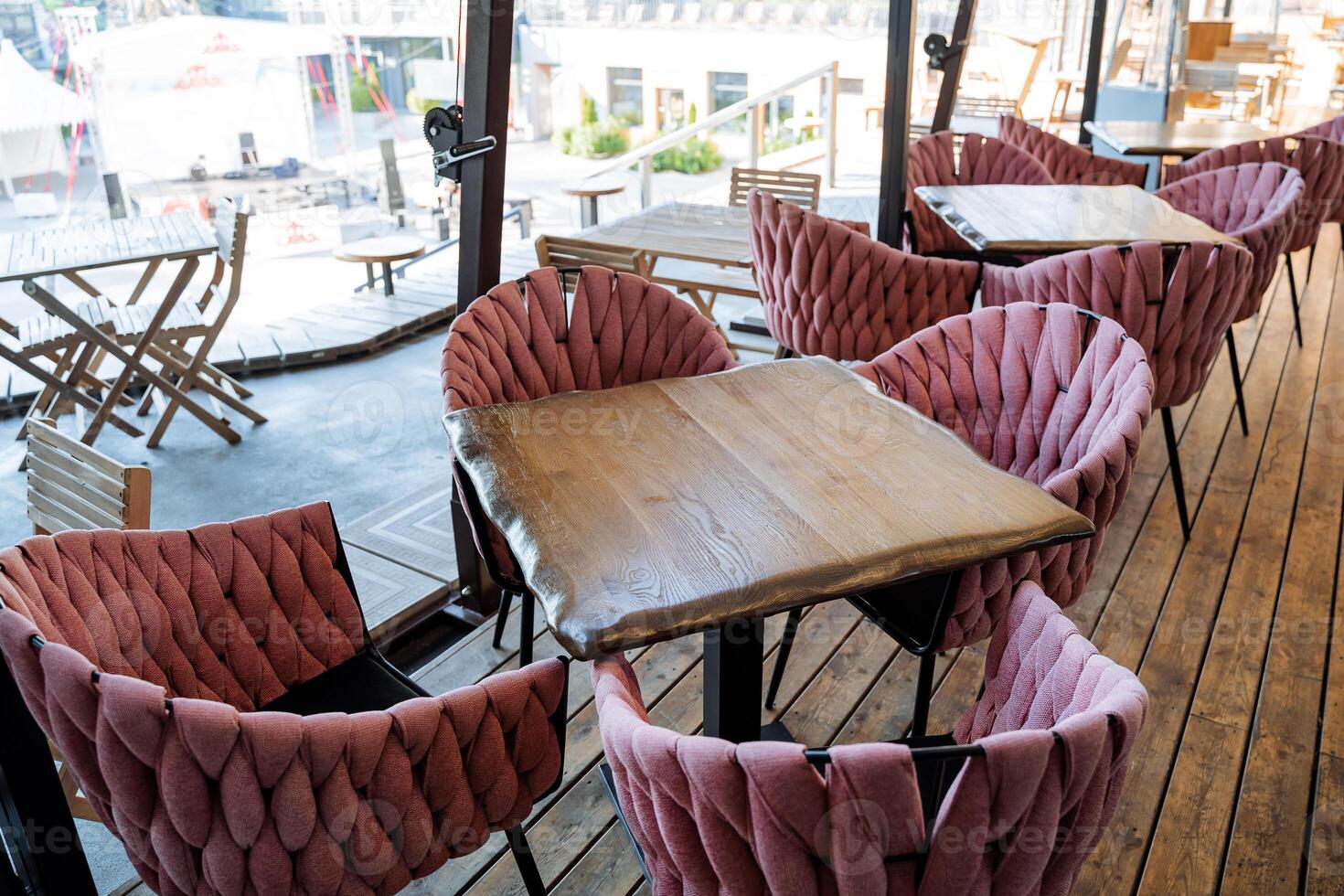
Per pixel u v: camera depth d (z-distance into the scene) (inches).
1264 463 147.5
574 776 89.1
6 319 150.2
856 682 101.5
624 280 99.3
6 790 62.2
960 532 64.7
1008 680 59.7
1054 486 72.7
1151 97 277.1
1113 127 230.7
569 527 65.9
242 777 49.5
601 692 53.7
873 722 96.0
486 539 84.0
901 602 82.1
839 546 63.0
